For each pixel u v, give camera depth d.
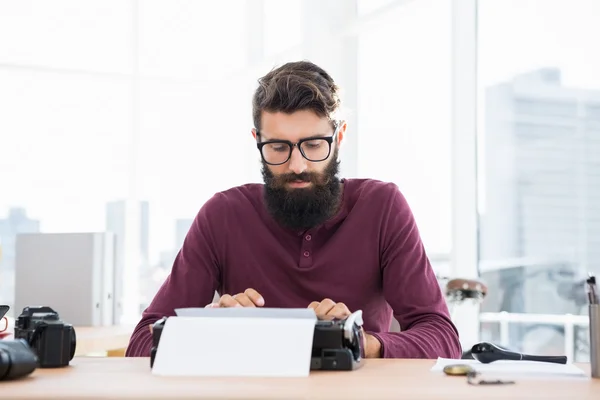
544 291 3.05
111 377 1.24
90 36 4.56
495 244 3.21
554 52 2.97
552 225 3.01
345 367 1.31
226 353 1.27
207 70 4.78
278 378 1.22
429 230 3.45
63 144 4.48
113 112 4.58
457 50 3.25
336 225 1.98
